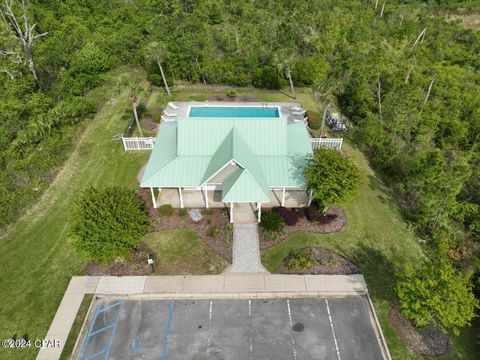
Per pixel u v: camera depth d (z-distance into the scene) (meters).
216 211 34.72
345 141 45.00
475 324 26.53
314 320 26.33
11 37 50.75
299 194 36.84
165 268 29.70
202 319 26.39
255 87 57.72
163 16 67.50
